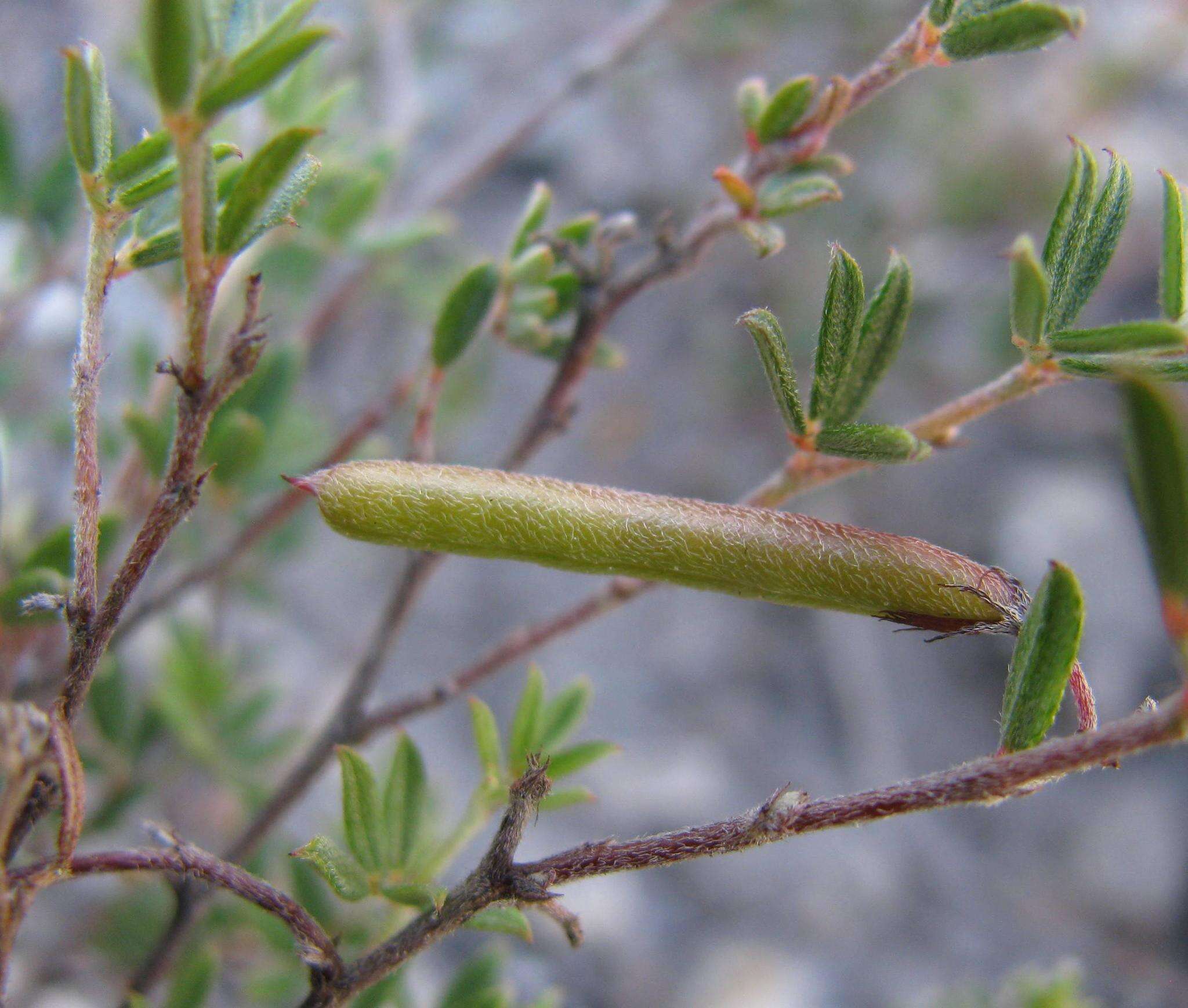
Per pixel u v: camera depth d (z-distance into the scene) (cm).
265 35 6
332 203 12
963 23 7
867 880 21
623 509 6
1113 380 7
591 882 20
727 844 6
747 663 24
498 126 24
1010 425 26
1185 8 25
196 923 9
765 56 26
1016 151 26
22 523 11
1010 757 6
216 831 16
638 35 17
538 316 9
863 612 6
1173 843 21
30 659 10
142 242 7
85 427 6
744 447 26
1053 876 22
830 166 8
